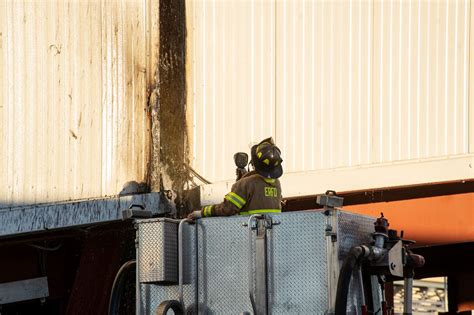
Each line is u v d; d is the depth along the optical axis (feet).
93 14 107.45
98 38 107.04
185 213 102.12
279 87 98.84
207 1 103.60
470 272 104.58
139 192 103.14
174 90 104.32
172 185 102.63
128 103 104.99
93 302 104.06
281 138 98.27
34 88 109.50
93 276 104.78
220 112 102.22
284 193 96.94
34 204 108.06
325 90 96.02
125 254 104.06
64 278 110.83
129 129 104.58
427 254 105.50
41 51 109.50
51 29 109.09
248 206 63.77
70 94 107.65
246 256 60.18
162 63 104.27
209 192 100.83
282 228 59.11
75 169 106.73
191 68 104.06
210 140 102.47
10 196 109.29
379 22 93.30
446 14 89.61
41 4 109.81
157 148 102.83
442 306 149.89
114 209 102.99
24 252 109.60
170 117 103.81
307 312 57.93
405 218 92.32
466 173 87.35
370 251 57.93
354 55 94.58
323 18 96.58
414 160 90.43
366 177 92.68
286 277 58.65
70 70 107.86
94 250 105.50
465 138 88.12
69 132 107.34
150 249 61.93
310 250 58.34
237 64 101.65
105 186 105.09
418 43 91.04
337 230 57.82
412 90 91.20
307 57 97.40
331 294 57.36
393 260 58.59
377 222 60.08
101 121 106.01
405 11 91.91
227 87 101.91
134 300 101.35
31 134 109.09
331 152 95.25
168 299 62.34
